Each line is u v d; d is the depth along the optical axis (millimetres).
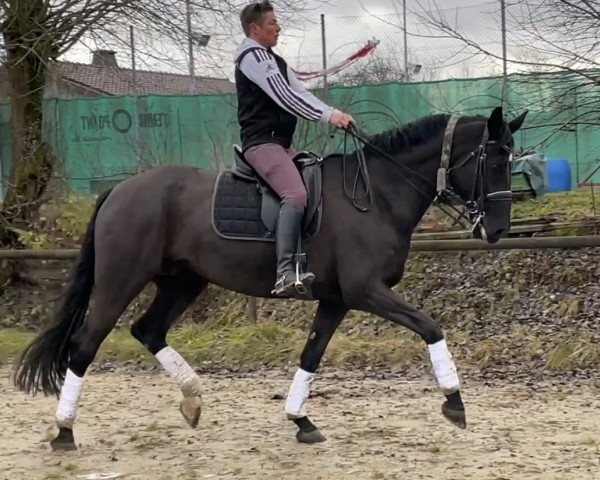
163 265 5711
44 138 14023
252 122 5449
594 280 10461
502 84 11258
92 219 5793
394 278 5477
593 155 13562
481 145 5348
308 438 5812
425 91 13602
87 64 14812
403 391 7652
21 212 13195
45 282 12500
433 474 5012
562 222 11188
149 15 13305
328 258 5422
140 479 5055
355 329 10297
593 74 9820
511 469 5078
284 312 11109
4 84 13945
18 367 5723
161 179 5707
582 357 8367
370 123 13719
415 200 5488
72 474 5176
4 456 5621
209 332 10406
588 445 5613
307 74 6035
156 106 16031
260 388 8023
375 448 5652
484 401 7109
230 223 5512
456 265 11312
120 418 6766
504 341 9172
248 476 5066
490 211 5379
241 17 5500
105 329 5629
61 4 13180
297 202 5309
